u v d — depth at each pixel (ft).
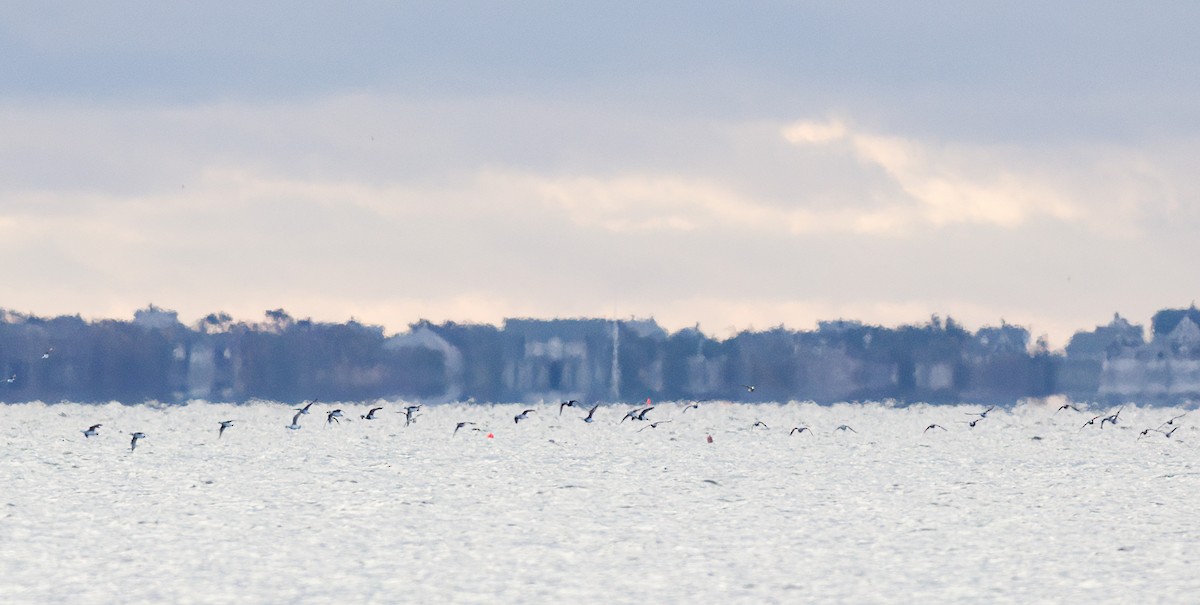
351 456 400.06
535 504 282.56
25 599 186.91
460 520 256.93
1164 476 349.82
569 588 195.42
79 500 282.97
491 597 189.78
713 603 186.91
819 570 208.23
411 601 187.21
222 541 229.66
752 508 277.03
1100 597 191.52
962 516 265.75
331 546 225.56
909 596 191.52
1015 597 191.52
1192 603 188.55
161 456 394.73
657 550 224.12
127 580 198.59
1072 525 253.85
